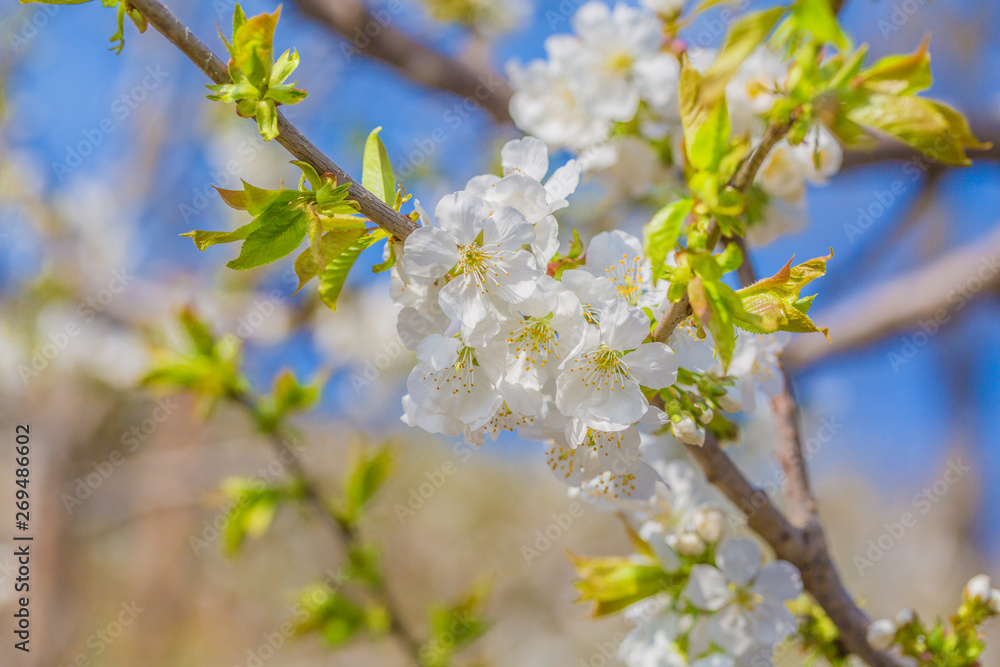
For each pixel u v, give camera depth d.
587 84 0.63
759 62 0.59
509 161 0.51
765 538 0.55
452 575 2.33
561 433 0.51
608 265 0.51
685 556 0.55
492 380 0.50
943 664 0.56
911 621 0.56
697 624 0.55
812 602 0.58
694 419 0.50
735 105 0.60
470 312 0.49
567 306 0.49
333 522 0.72
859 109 0.49
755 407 0.53
